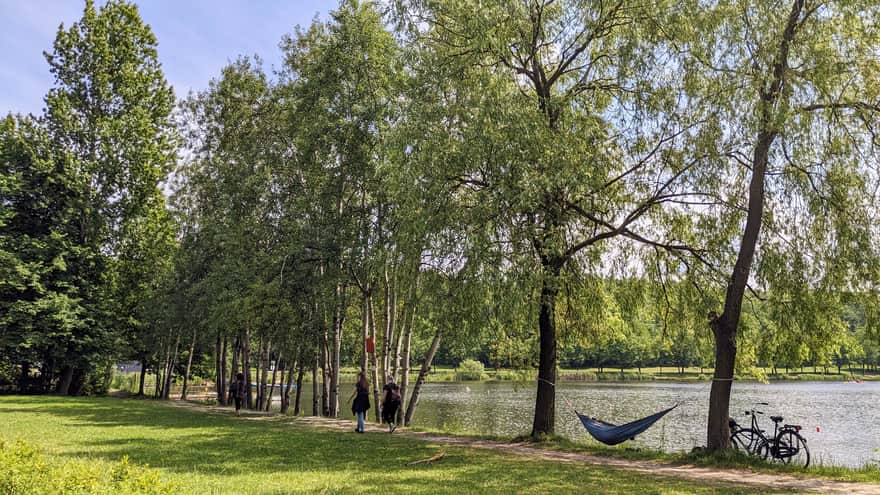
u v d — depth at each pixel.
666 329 18.53
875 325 14.73
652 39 15.23
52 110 39.00
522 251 15.19
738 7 14.68
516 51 16.73
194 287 31.86
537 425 18.52
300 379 33.47
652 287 18.02
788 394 51.50
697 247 17.05
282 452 14.56
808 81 14.51
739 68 14.64
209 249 32.47
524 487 10.58
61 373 40.97
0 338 36.25
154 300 38.41
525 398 54.41
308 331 26.52
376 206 25.12
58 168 38.97
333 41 25.39
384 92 23.03
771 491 10.90
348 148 24.64
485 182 15.87
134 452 13.45
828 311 15.23
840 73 14.28
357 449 15.62
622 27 16.17
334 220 25.27
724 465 14.06
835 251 14.80
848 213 14.70
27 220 39.44
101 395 45.38
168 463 12.16
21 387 41.56
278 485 10.05
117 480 7.64
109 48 40.47
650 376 87.19
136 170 40.19
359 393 20.78
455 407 44.56
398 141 16.66
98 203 39.56
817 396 48.69
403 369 27.64
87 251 38.97
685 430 29.02
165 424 21.06
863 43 14.55
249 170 28.06
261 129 29.55
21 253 37.16
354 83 25.14
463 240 15.29
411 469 12.45
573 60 17.89
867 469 13.67
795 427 15.23
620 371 92.75
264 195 27.81
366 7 25.48
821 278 14.99
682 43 15.05
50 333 36.97
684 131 15.34
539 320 18.66
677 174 15.53
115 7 40.84
